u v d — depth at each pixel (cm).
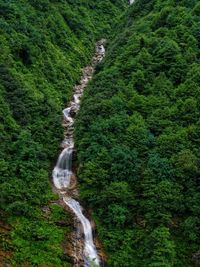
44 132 3897
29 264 2755
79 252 2983
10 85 4100
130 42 4516
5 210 2992
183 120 3416
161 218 2898
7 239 2825
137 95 3694
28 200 3167
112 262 2850
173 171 3098
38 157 3591
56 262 2833
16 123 3778
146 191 3044
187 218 2900
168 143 3250
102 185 3212
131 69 4041
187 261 2784
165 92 3688
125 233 2955
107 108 3675
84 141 3528
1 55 4431
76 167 3662
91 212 3183
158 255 2733
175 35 4200
